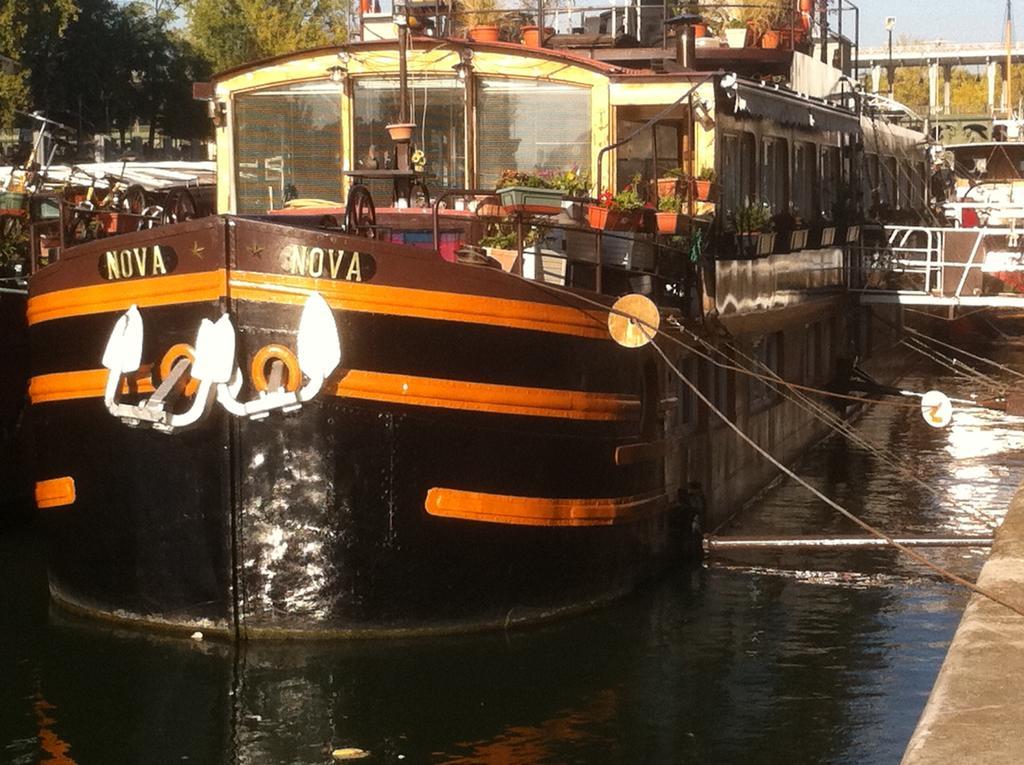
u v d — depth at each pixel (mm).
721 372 17297
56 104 46094
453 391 11875
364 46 16516
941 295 25594
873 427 26062
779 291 19734
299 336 11391
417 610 12133
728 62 21172
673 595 14383
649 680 11875
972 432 25406
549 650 12484
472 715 11086
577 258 13492
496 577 12383
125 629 12602
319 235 11406
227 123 16984
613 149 16078
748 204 18031
